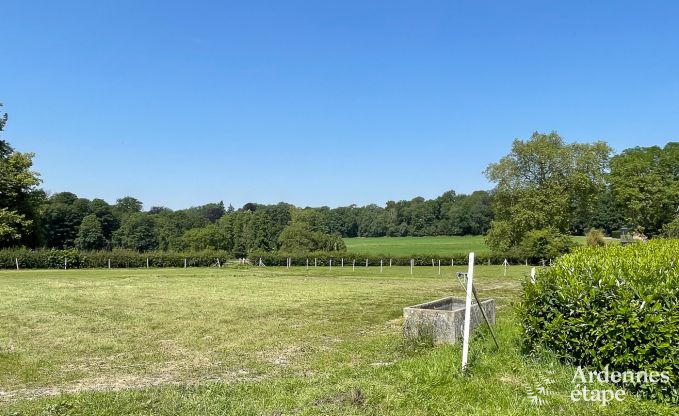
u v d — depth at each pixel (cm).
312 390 615
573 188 5534
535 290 724
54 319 1320
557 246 5075
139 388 682
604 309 614
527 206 5534
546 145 5656
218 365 838
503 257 5134
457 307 1184
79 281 2597
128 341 1041
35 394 682
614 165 6894
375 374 691
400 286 2420
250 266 4806
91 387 714
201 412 552
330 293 2033
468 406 552
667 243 1512
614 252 1073
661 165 6681
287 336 1093
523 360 713
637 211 6538
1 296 1830
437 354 780
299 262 5047
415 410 546
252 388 648
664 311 563
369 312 1467
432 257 5125
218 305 1622
